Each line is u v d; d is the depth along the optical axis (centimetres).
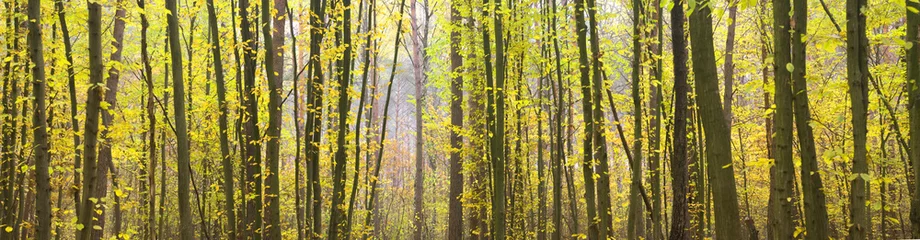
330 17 597
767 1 896
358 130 638
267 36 552
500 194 676
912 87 376
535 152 1278
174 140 1256
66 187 904
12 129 580
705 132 423
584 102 636
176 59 486
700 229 867
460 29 1022
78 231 418
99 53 418
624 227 1834
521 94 918
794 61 357
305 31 580
